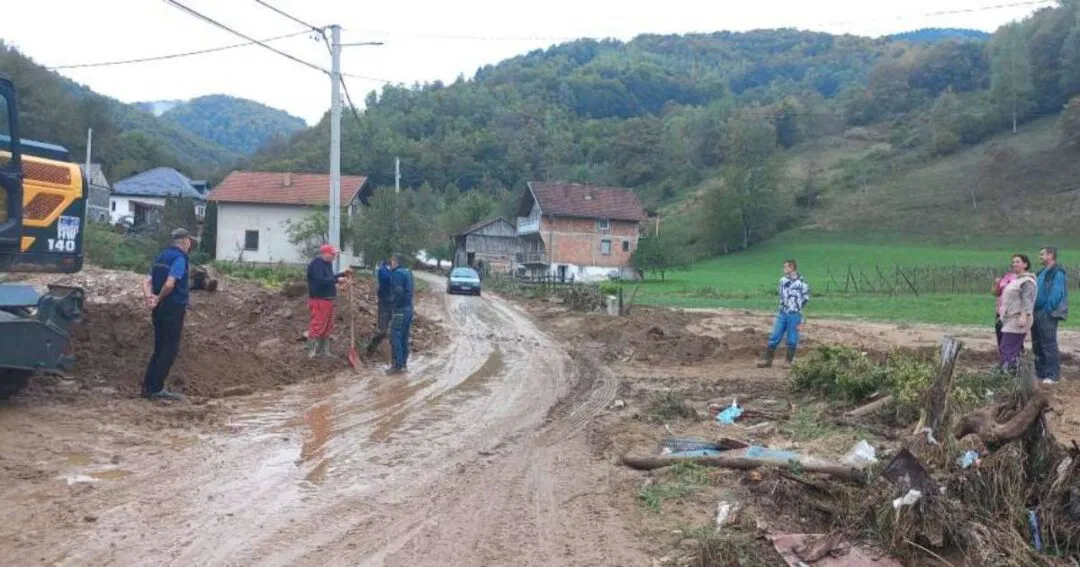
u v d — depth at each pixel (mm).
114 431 7781
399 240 39844
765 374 12992
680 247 63844
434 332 18328
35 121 55094
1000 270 42156
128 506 5797
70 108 65062
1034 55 109938
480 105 111938
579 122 123625
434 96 109750
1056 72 107125
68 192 9422
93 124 85000
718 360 14695
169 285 8938
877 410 9188
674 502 6285
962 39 143125
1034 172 89875
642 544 5488
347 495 6305
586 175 106188
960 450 6457
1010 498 5754
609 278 58906
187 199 55250
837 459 7277
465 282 36531
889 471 5844
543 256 67875
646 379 12523
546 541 5492
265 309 16219
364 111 84125
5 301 8117
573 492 6586
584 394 11156
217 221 52906
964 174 95688
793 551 5332
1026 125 104938
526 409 9977
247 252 53000
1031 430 6113
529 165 104625
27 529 5281
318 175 55000
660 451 7742
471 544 5391
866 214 90625
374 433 8391
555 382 12164
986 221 82000
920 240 80562
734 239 85438
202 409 8977
